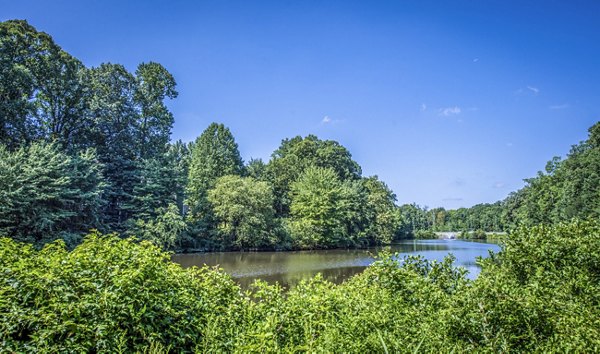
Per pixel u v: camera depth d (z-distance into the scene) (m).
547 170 51.81
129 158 37.06
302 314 3.82
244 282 17.00
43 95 30.25
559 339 3.06
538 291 4.13
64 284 3.24
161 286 3.84
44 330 2.95
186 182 37.22
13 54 26.98
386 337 3.08
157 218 32.09
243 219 37.38
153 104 40.09
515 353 3.11
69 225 24.78
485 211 102.50
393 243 62.19
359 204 54.72
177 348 3.64
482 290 3.60
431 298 4.41
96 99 33.44
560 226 6.03
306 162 61.06
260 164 63.97
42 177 21.64
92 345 3.04
